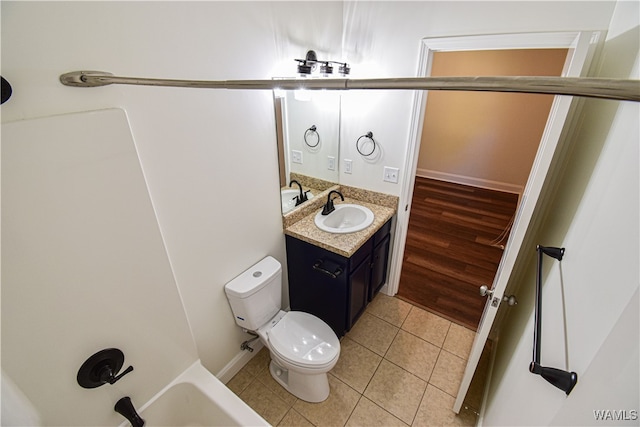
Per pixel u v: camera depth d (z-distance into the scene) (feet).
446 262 9.87
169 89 3.64
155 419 4.43
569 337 2.15
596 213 2.34
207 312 5.17
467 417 5.43
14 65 2.51
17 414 3.05
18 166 2.63
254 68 4.61
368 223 6.55
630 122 2.03
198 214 4.47
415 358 6.59
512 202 13.73
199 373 4.75
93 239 3.26
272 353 5.45
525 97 12.91
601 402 1.50
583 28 4.23
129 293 3.74
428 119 15.44
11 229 2.69
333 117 6.91
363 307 7.39
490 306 4.07
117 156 3.26
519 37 4.66
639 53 2.56
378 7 5.75
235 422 4.13
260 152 5.23
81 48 2.85
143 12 3.20
